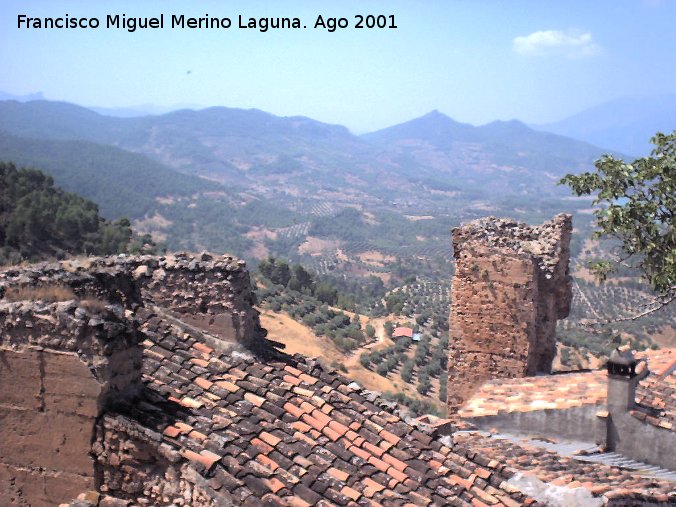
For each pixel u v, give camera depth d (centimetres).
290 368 1275
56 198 9506
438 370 8469
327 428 1120
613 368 1766
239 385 1159
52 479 951
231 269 1291
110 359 941
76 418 938
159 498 916
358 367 7650
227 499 884
